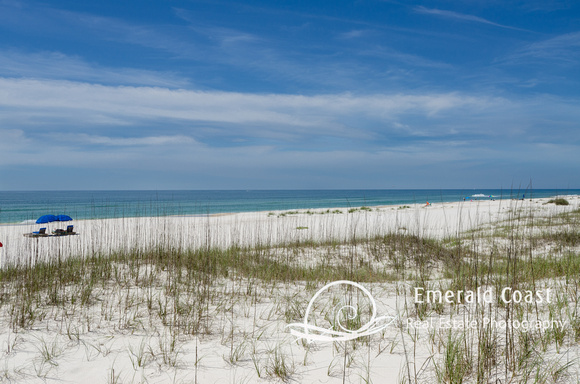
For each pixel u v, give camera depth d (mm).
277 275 6574
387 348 3494
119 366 3178
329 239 11367
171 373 3059
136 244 7559
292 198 95750
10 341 3604
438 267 8227
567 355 3018
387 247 9961
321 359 3305
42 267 5844
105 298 4918
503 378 2830
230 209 46688
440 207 32344
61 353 3398
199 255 7262
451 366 2836
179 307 4445
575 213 16484
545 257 7715
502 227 11711
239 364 3219
